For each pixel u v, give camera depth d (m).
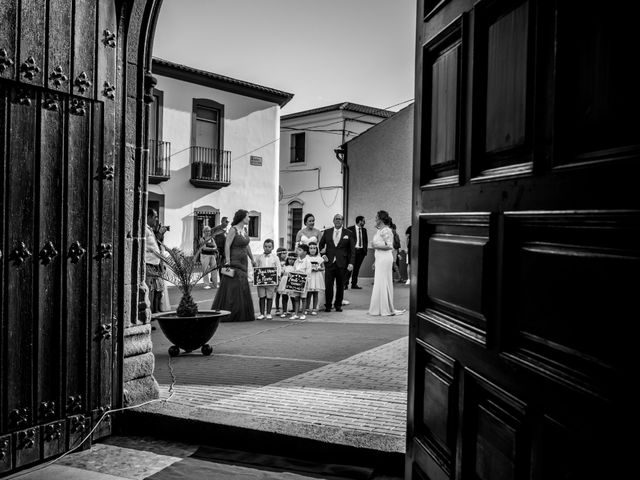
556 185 1.58
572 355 1.50
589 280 1.43
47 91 3.88
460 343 2.15
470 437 2.08
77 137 4.09
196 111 24.23
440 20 2.38
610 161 1.37
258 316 10.84
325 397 5.00
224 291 10.41
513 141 1.81
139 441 4.39
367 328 9.55
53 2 3.88
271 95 26.52
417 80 2.67
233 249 10.41
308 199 33.53
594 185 1.43
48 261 3.92
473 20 2.07
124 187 4.57
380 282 11.27
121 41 4.54
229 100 25.31
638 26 1.29
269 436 4.07
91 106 4.19
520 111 1.78
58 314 4.00
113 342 4.53
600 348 1.39
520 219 1.74
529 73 1.72
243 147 25.95
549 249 1.62
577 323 1.47
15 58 3.65
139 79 4.76
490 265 1.93
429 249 2.51
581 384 1.45
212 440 4.29
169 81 23.25
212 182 24.31
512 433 1.77
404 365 6.44
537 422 1.64
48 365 3.94
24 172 3.76
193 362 6.74
